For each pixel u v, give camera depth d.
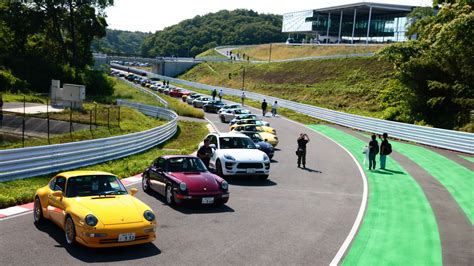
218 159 17.02
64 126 32.31
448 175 19.11
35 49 74.06
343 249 9.41
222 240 9.59
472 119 30.81
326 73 72.94
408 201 14.32
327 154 24.94
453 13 34.34
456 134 25.86
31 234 9.42
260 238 9.86
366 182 17.39
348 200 14.24
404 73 35.56
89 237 8.12
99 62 106.75
